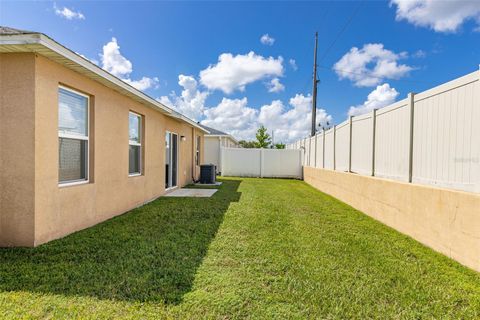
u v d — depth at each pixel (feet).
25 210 12.28
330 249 12.87
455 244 12.00
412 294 8.86
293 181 49.44
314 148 44.78
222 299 8.21
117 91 19.33
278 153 55.83
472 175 11.68
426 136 15.05
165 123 29.76
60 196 13.91
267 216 19.36
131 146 22.75
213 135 63.93
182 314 7.45
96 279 9.28
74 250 12.01
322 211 22.18
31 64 12.11
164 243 13.17
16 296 8.07
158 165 27.78
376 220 19.51
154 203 24.17
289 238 14.42
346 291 8.95
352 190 24.70
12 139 12.22
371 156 22.26
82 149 16.22
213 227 16.21
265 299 8.30
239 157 56.75
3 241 12.38
